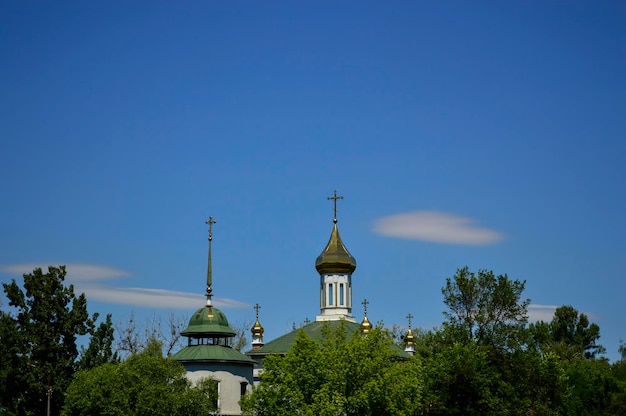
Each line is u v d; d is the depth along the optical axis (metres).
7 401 93.88
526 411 78.12
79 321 98.25
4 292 98.00
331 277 109.50
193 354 88.62
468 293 84.12
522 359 80.44
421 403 79.50
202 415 79.25
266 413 74.50
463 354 78.69
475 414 76.75
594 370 107.94
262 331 112.44
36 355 95.25
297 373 74.75
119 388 78.38
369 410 73.88
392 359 82.44
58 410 94.69
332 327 104.19
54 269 99.19
